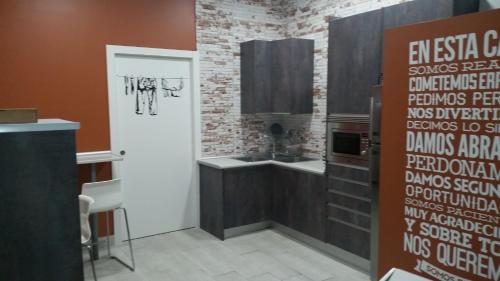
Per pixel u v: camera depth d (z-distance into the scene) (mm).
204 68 4664
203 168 4633
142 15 4195
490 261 1598
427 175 1810
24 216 1983
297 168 4219
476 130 1610
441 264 1781
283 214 4523
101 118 4066
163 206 4605
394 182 1967
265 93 4781
